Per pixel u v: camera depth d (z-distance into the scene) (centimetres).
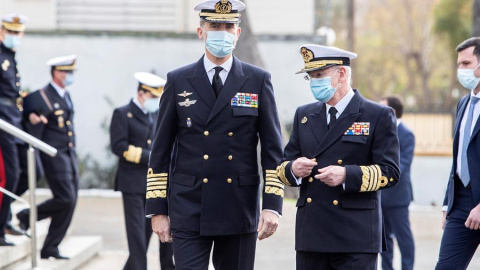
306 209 750
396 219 1194
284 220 1641
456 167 838
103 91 2125
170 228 770
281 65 2152
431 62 5628
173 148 786
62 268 1154
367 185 720
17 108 1134
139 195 1109
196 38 2130
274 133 763
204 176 753
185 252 753
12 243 1113
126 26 2498
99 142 2120
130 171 1112
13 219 1295
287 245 1414
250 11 2533
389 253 1211
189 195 757
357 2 5962
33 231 1064
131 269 1101
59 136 1187
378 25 5784
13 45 1130
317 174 746
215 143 754
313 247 742
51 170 1177
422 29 5538
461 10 4331
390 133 741
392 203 1191
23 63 2103
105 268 1255
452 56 4638
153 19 2497
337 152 744
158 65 2131
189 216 753
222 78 764
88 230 1577
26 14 2483
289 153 774
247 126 759
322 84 741
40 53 2106
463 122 838
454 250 826
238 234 759
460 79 822
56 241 1189
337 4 5184
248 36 2120
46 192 2039
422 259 1370
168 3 2492
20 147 1173
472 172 813
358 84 5853
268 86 769
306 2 2527
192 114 758
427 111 3475
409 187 1202
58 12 2488
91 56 2120
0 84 1122
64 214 1188
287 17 2531
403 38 5675
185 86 764
